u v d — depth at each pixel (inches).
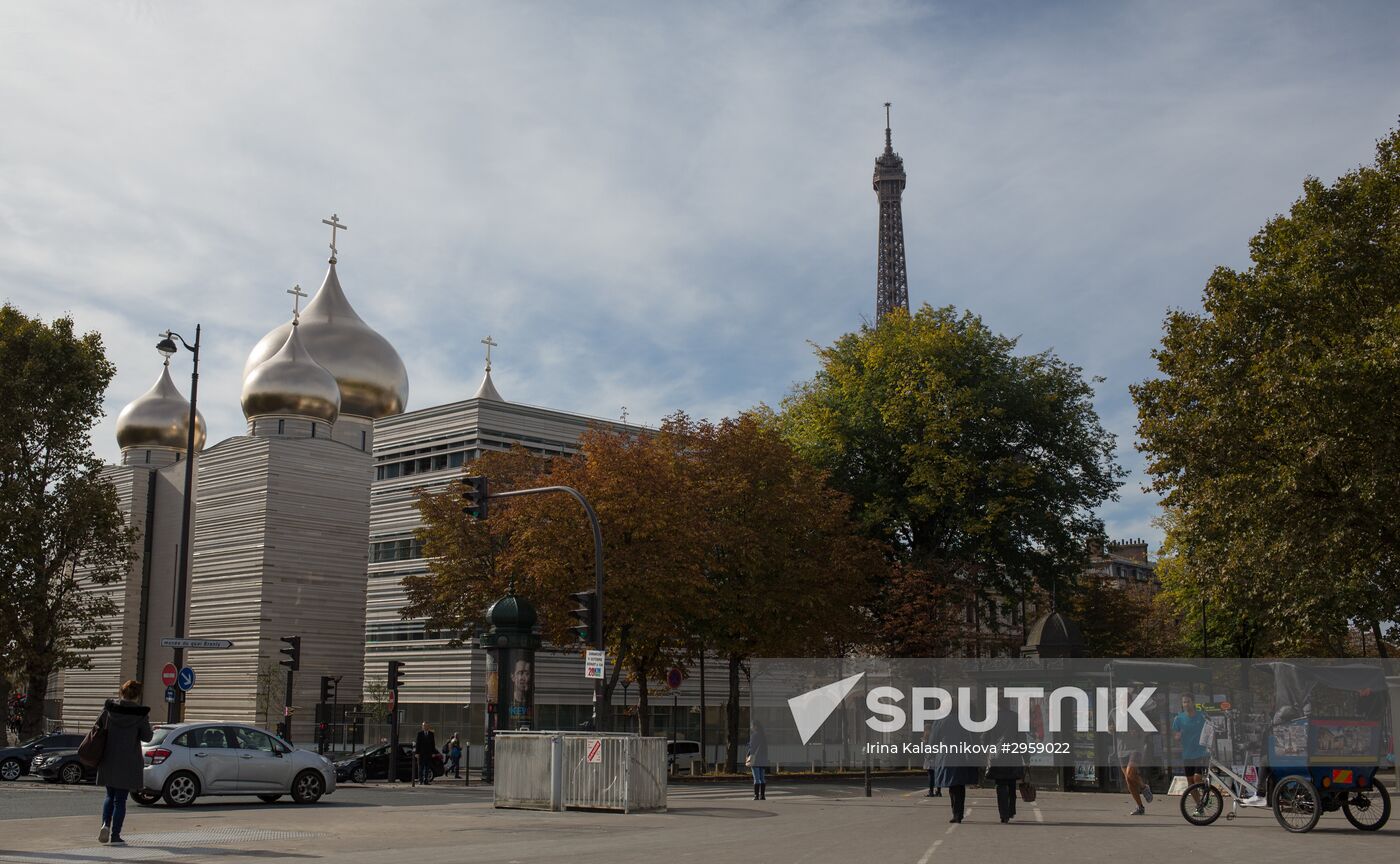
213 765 1097.4
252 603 3134.8
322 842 736.3
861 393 2198.6
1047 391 2174.0
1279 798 791.7
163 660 3415.4
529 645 1594.5
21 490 2089.1
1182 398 1429.6
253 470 3218.5
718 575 1833.2
